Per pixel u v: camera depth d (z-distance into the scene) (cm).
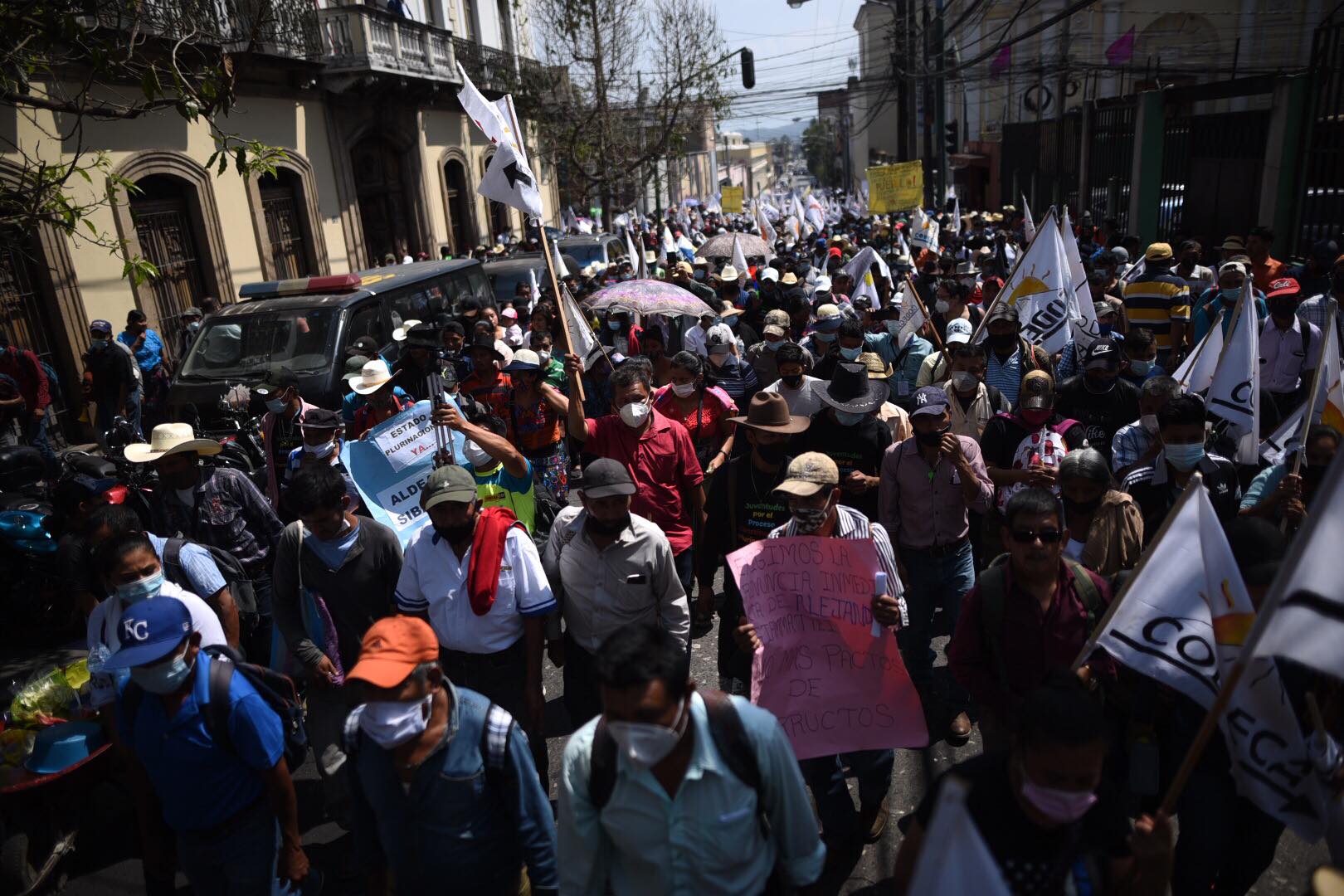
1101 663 308
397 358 977
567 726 488
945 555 450
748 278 1377
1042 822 209
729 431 606
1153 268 891
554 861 275
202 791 294
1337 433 380
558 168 3353
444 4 2380
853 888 357
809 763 353
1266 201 1455
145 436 1104
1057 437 484
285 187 1698
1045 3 3644
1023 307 746
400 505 523
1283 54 3244
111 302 1216
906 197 1883
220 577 394
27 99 644
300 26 1617
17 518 621
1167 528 283
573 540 380
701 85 3102
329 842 404
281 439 606
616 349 897
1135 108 1923
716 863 229
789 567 346
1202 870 286
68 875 395
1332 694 276
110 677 346
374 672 244
